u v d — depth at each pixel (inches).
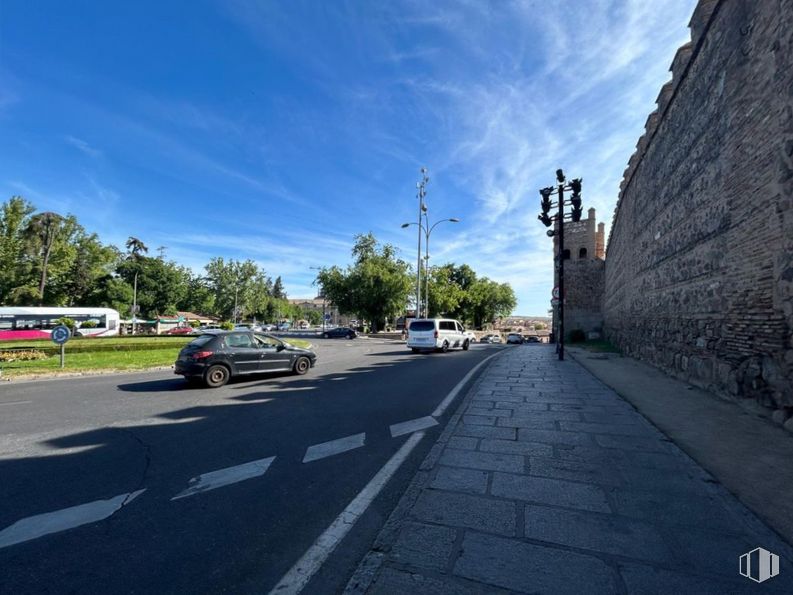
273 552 108.1
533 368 466.3
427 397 316.2
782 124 212.7
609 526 112.0
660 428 205.6
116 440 209.9
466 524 114.5
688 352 348.2
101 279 2310.5
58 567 102.4
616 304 809.5
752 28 246.7
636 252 554.9
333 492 144.8
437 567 95.0
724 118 283.6
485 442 188.5
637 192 549.6
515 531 110.2
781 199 212.4
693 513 118.6
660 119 433.1
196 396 332.2
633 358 567.8
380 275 1797.5
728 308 272.1
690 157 347.6
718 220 289.7
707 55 313.3
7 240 1689.2
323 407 283.3
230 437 213.6
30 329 1224.8
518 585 87.7
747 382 246.1
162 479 159.2
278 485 151.6
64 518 128.4
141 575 98.7
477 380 380.5
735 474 146.3
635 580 88.7
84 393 350.0
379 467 167.8
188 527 122.0
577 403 268.4
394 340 1517.0
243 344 411.8
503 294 2957.7
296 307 5019.7
